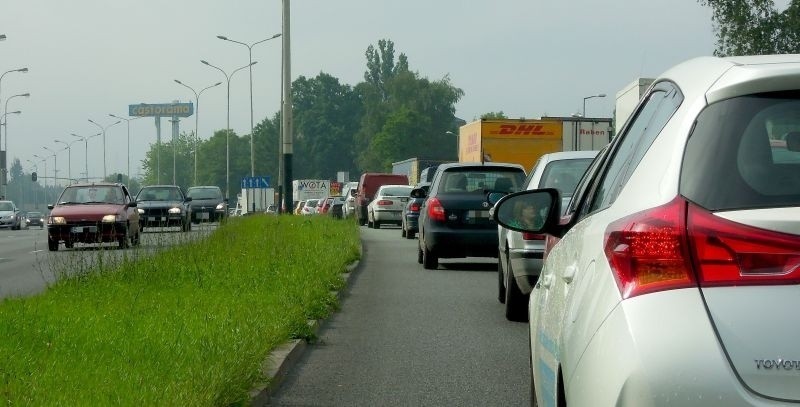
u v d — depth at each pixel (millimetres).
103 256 20641
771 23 50938
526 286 15859
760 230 4102
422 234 27547
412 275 25391
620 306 4234
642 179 4586
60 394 9211
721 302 4066
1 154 137875
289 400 10797
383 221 60406
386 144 189250
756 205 4191
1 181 137375
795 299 4016
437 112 194375
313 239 31938
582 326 4535
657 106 5230
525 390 11297
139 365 10742
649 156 4660
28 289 22359
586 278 4777
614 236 4449
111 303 16312
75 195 41500
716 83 4527
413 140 189375
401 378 12008
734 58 4789
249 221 43906
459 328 16000
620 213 4590
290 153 52188
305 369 12594
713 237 4145
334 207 77625
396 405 10578
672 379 3980
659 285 4172
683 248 4176
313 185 103312
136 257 21328
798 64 4438
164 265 21391
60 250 40406
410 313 17828
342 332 15656
